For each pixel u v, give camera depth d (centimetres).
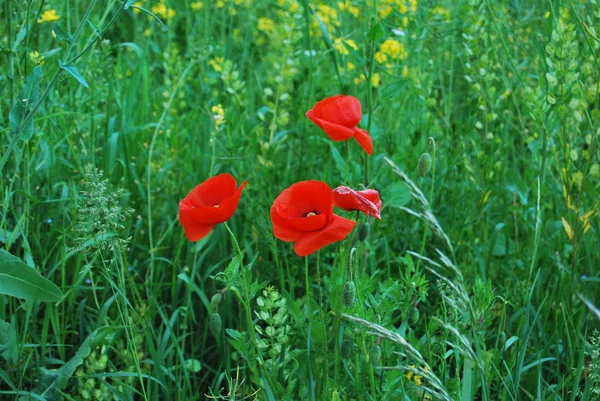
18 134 131
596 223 156
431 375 114
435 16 186
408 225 164
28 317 141
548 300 152
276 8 261
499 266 161
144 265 160
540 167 164
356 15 197
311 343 134
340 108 130
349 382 134
